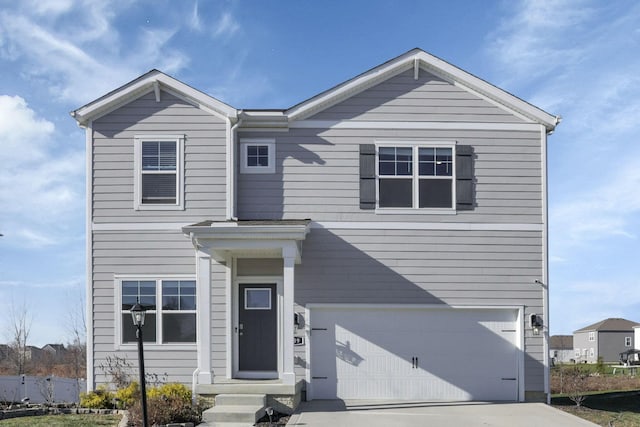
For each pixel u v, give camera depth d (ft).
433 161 46.39
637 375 104.88
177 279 44.80
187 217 44.98
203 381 40.09
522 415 38.55
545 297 45.60
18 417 39.52
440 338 45.52
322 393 44.93
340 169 46.06
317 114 46.44
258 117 45.62
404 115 46.52
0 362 87.10
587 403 49.26
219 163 45.24
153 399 37.93
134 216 45.11
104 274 44.93
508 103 46.47
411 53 46.29
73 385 64.54
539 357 45.27
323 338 45.34
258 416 36.52
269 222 42.04
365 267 45.50
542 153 46.47
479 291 45.57
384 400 44.57
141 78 44.91
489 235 45.93
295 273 45.44
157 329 44.55
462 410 40.57
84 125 45.65
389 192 46.06
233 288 45.27
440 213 45.88
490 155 46.47
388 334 45.44
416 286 45.44
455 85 46.80
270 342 45.14
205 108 45.57
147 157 45.52
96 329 44.60
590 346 231.30
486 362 45.34
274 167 46.03
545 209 46.19
